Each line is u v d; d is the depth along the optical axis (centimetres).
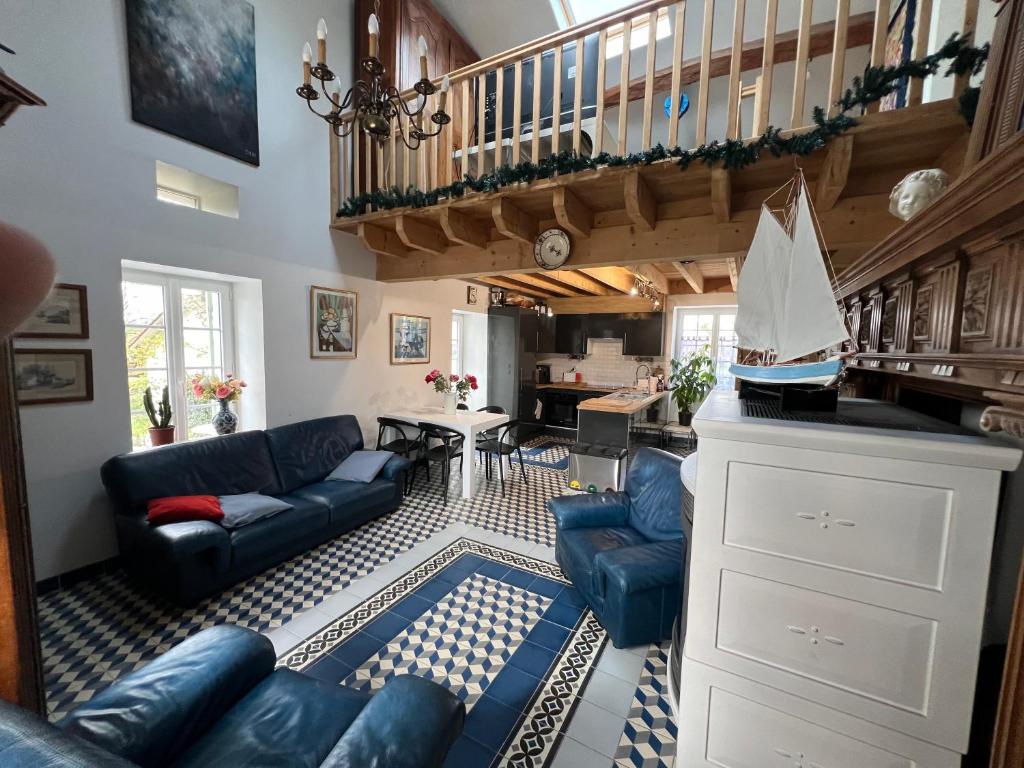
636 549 209
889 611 90
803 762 102
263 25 318
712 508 106
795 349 126
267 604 230
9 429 91
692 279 503
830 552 95
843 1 186
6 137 210
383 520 348
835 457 93
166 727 102
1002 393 73
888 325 152
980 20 164
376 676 182
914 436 88
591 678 183
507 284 609
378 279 431
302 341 363
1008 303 75
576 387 693
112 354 251
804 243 117
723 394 175
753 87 353
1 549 90
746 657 106
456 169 400
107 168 244
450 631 212
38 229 221
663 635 201
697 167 222
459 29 446
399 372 468
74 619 213
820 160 208
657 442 623
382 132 193
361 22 375
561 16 430
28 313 37
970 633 83
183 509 229
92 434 245
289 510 269
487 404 649
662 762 146
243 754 105
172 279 306
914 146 195
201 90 283
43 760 50
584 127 365
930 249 97
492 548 301
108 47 241
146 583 226
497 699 171
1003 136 87
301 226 356
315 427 353
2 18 205
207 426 333
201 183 303
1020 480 102
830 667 97
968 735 85
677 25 217
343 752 94
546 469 509
